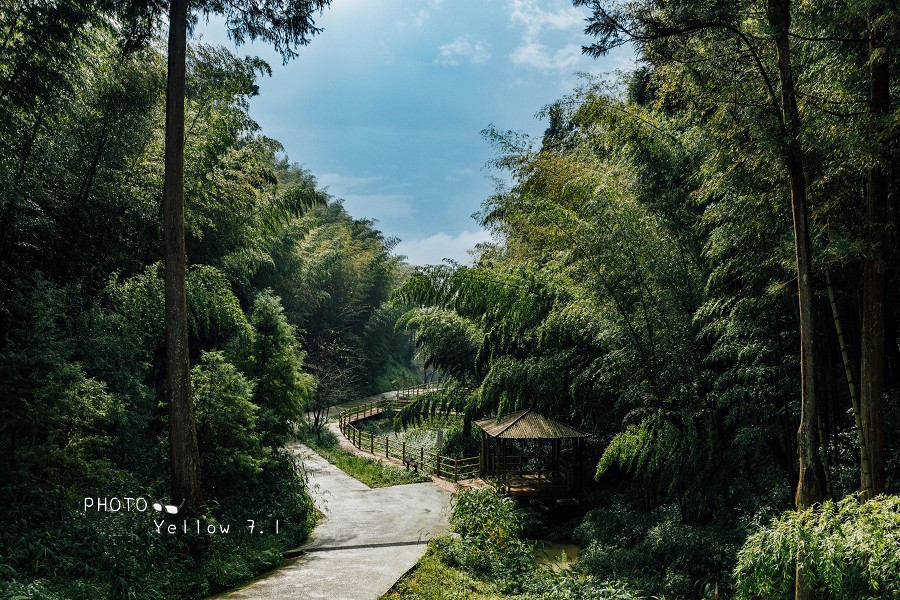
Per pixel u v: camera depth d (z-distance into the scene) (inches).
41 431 268.8
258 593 265.3
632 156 346.9
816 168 233.8
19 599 186.4
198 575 275.1
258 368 466.3
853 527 175.2
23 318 282.5
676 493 365.7
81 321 347.3
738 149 244.4
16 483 265.0
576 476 494.3
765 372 283.4
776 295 268.1
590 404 442.0
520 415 495.5
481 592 287.4
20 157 316.8
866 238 214.7
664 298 334.0
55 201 340.2
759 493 311.4
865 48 225.0
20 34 326.6
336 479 603.2
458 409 651.5
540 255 478.0
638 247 332.5
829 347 282.8
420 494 528.7
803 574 194.5
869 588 178.2
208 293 455.2
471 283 436.5
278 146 545.6
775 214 262.5
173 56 318.7
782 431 292.2
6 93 305.1
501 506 376.5
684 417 326.6
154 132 434.9
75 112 337.1
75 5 313.0
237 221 522.3
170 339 318.0
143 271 444.5
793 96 213.5
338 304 1290.6
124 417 330.3
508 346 483.2
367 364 1443.2
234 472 377.7
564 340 437.7
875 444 209.6
